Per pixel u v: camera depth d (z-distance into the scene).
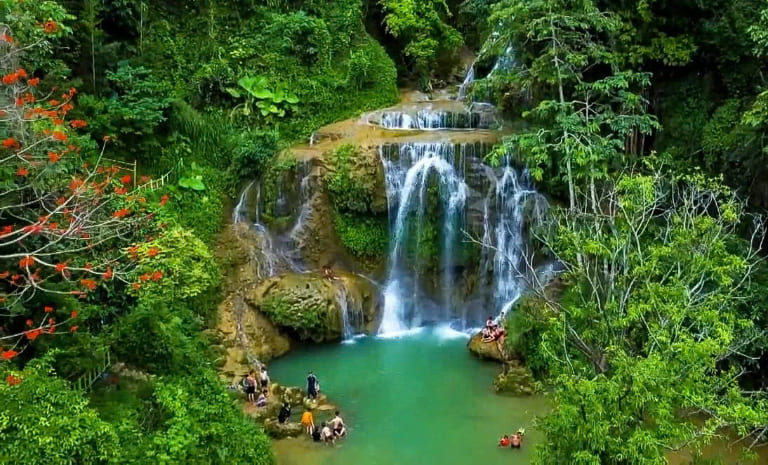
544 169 22.84
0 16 15.06
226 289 21.73
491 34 27.09
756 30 18.36
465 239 23.70
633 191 15.57
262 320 21.28
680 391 11.12
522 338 19.61
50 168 12.70
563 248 17.98
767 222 18.48
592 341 14.01
